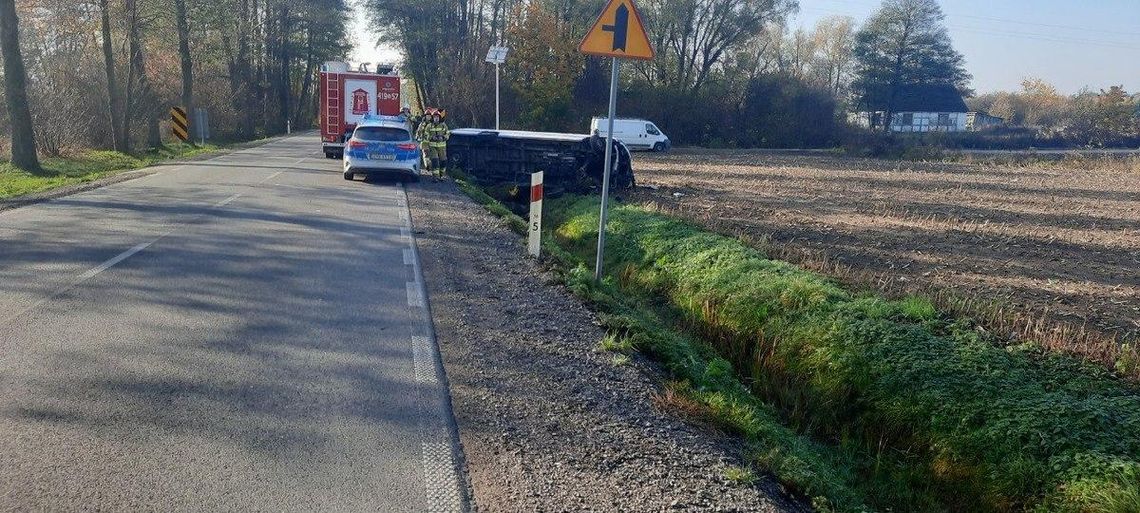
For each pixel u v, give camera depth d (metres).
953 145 56.31
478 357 6.19
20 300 7.07
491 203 16.77
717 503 4.20
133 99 32.16
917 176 29.59
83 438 4.34
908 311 7.82
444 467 4.30
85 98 30.91
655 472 4.50
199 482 3.94
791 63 76.38
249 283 8.16
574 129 54.84
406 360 5.99
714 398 6.01
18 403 4.76
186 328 6.46
